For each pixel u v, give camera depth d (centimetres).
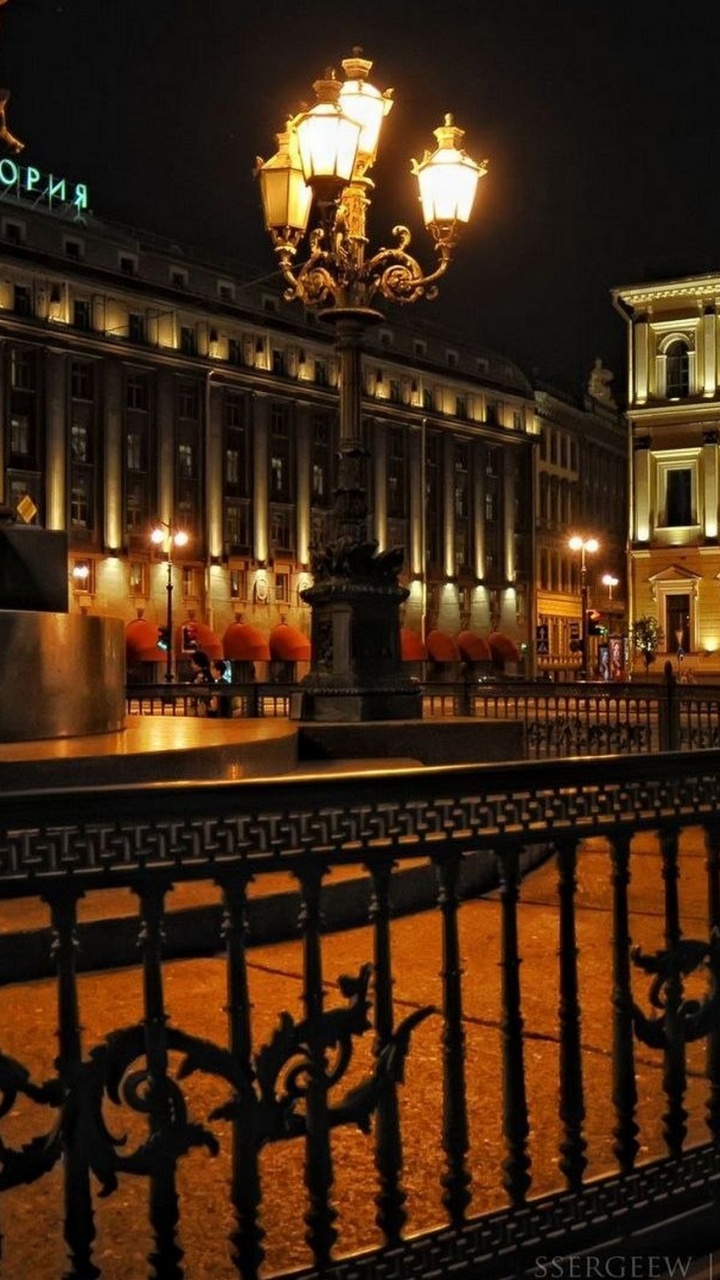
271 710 2648
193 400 7000
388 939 273
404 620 8194
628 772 317
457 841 285
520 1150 285
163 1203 241
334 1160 354
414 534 8288
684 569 5731
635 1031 310
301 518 7581
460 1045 281
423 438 8369
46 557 919
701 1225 308
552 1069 430
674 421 5762
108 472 6512
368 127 1270
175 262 7019
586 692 1867
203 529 6994
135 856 242
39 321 6178
